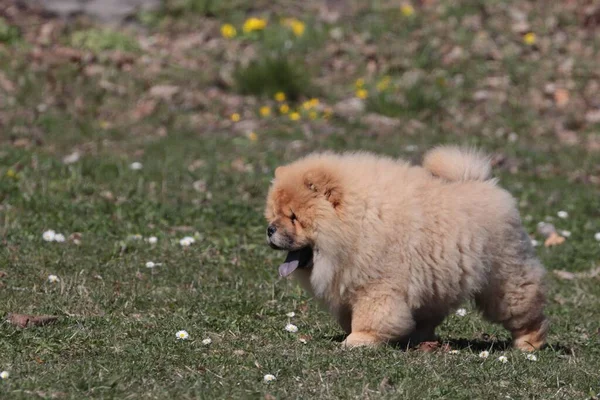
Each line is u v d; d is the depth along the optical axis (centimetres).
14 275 1619
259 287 1684
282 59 3191
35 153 2445
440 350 1373
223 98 3062
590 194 2447
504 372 1261
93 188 2195
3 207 2038
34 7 3503
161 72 3186
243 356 1270
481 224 1347
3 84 2947
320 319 1537
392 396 1120
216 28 3594
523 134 2955
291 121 2906
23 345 1260
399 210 1319
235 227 2047
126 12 3597
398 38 3544
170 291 1614
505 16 3716
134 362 1203
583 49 3525
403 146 2716
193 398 1086
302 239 1326
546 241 2114
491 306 1404
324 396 1112
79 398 1063
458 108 3103
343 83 3253
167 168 2402
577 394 1204
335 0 3825
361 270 1317
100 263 1728
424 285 1331
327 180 1314
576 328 1605
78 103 2897
